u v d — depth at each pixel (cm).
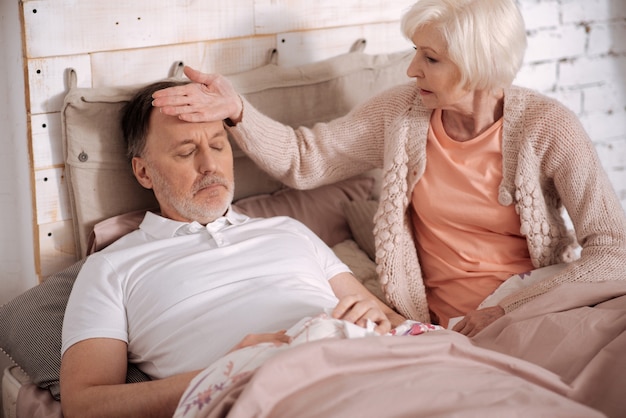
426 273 190
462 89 165
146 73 192
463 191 176
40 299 169
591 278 164
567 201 171
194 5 194
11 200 195
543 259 175
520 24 163
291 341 131
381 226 183
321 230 206
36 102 178
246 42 204
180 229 170
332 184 214
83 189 181
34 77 177
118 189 184
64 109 177
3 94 187
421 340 128
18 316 167
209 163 168
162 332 154
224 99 174
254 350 127
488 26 158
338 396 114
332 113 213
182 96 168
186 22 194
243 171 204
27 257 197
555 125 168
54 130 181
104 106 180
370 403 112
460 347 129
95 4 181
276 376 115
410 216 188
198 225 170
